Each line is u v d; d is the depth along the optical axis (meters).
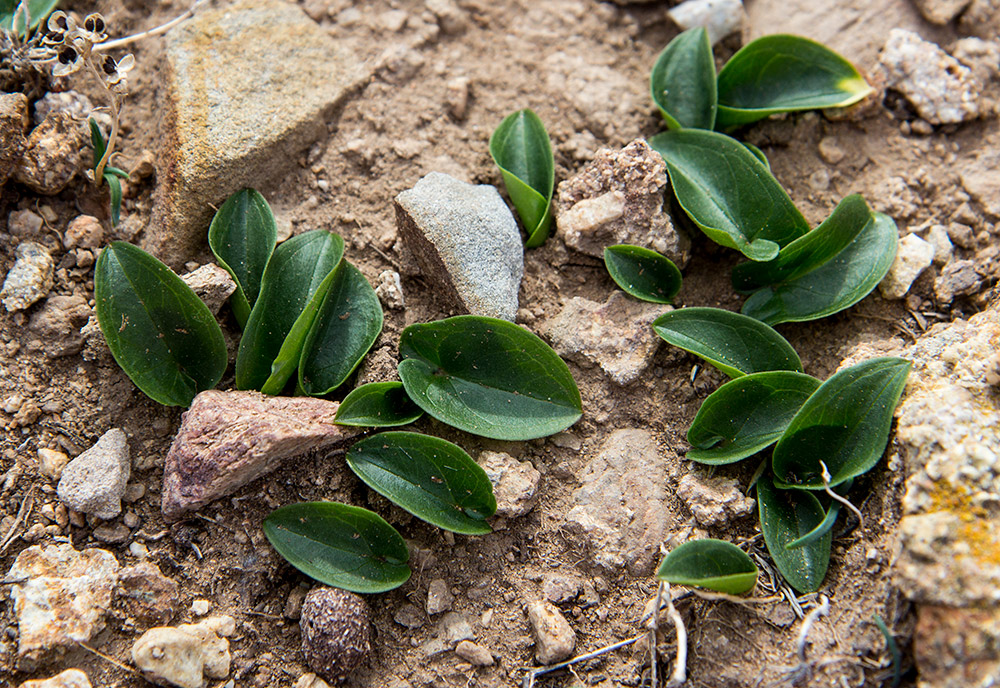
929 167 0.57
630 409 0.54
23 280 0.54
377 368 0.53
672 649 0.51
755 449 0.52
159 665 0.50
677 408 0.54
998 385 0.51
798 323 0.55
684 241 0.56
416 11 0.59
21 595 0.51
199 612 0.52
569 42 0.59
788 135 0.58
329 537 0.52
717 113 0.57
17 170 0.54
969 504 0.49
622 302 0.55
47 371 0.53
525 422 0.53
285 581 0.52
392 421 0.52
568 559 0.53
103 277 0.52
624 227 0.55
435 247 0.54
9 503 0.52
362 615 0.51
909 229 0.56
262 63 0.56
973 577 0.48
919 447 0.50
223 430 0.51
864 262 0.54
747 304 0.55
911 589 0.49
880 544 0.51
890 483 0.51
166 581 0.52
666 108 0.57
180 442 0.52
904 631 0.49
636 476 0.53
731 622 0.51
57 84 0.56
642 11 0.60
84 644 0.51
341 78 0.57
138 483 0.53
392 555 0.52
